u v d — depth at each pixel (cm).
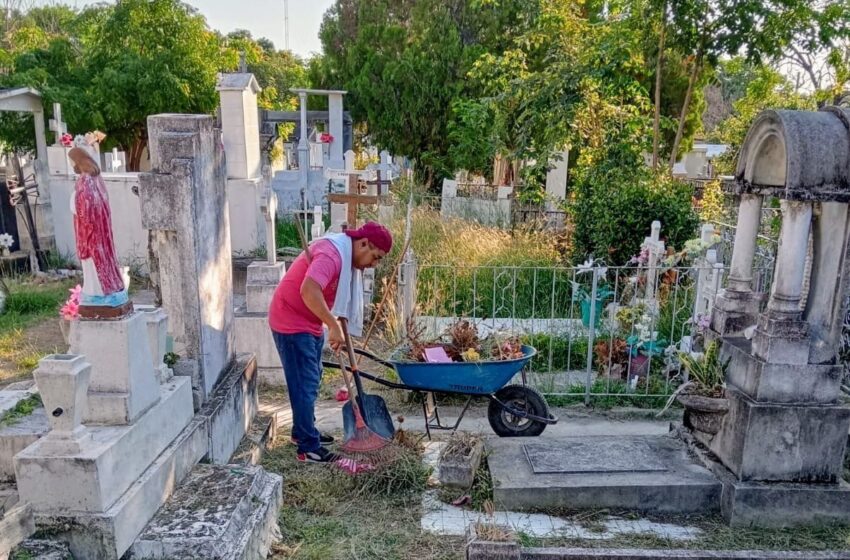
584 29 1213
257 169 1023
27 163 1190
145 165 1905
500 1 1683
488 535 320
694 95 1447
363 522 399
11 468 351
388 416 461
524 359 484
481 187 1433
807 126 377
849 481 421
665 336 677
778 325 393
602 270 622
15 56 1568
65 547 295
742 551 321
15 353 679
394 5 1883
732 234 902
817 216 396
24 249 1051
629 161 1070
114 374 324
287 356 438
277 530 381
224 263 471
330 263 417
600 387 614
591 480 417
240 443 469
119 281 329
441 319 747
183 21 1602
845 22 1000
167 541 312
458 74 1692
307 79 2248
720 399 417
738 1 978
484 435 496
